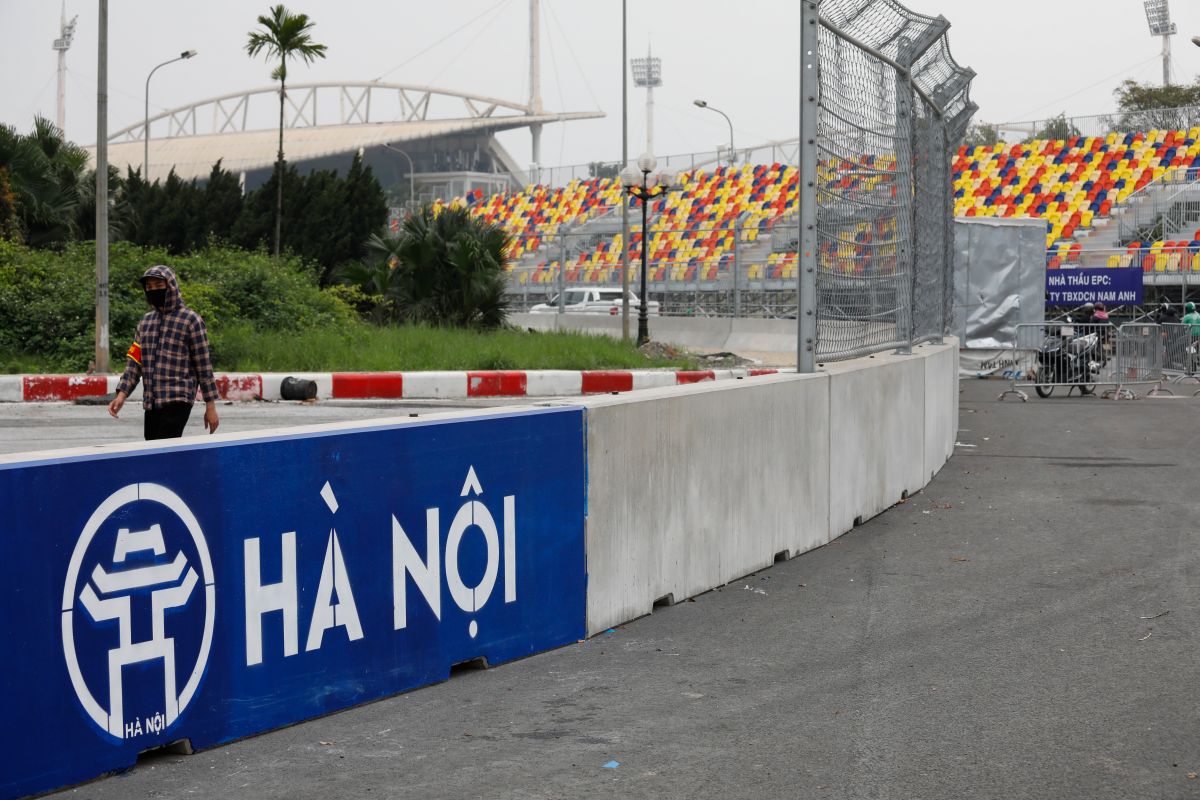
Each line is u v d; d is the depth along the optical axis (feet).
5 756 14.87
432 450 20.62
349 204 142.72
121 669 16.12
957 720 19.15
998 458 52.60
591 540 24.26
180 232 153.69
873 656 22.97
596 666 22.29
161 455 16.48
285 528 18.20
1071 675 21.59
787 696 20.51
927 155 49.47
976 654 23.03
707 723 19.08
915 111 45.42
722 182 225.35
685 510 27.40
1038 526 36.50
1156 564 31.01
